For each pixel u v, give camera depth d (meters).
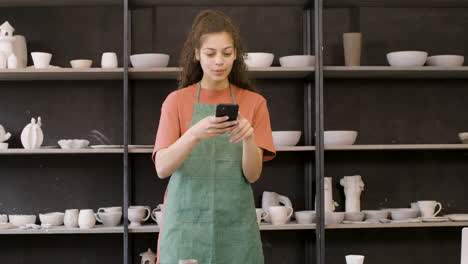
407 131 4.11
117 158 4.01
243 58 2.14
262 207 3.88
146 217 3.79
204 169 2.08
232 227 2.08
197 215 2.06
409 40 4.12
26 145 3.68
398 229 4.09
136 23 4.01
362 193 4.07
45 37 4.01
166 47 4.01
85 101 4.01
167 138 2.05
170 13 4.02
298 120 4.05
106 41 4.02
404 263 4.09
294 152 4.03
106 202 4.00
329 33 4.08
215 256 2.05
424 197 4.11
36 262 3.99
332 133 3.73
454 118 4.14
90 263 4.00
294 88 4.05
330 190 3.85
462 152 4.14
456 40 4.15
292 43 4.06
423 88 4.13
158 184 4.00
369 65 4.09
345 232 4.06
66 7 4.02
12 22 4.01
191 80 2.18
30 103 4.01
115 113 4.01
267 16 4.06
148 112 4.01
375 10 4.11
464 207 4.12
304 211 3.77
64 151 3.58
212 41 1.92
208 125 1.83
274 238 4.02
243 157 2.03
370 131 4.09
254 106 2.13
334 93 4.08
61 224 3.79
